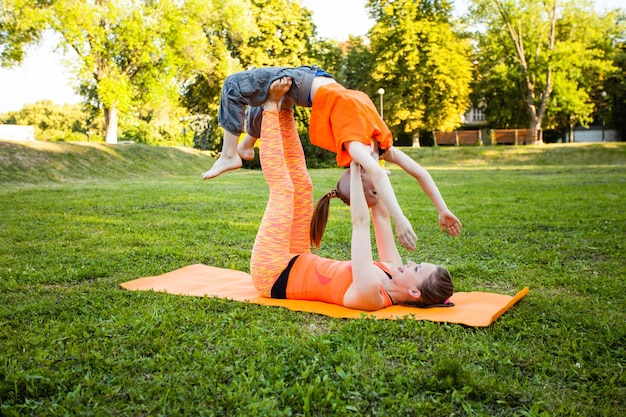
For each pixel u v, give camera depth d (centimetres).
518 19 3484
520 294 370
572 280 434
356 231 342
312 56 3519
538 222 752
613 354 279
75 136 4234
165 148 2527
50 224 725
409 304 352
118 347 281
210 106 3231
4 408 214
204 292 392
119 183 1608
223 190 1323
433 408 218
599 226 709
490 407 223
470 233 670
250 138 433
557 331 307
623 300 377
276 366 250
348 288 347
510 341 296
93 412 213
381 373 247
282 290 369
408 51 3569
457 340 291
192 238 628
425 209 915
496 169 2381
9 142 1745
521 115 4206
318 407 219
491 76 3941
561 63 3409
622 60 3984
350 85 4162
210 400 222
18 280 426
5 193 1169
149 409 217
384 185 338
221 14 2709
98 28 2288
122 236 634
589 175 1828
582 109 3550
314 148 2741
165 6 2448
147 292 389
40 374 244
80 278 439
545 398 229
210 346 284
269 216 379
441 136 3691
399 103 3562
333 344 285
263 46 3178
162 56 2586
